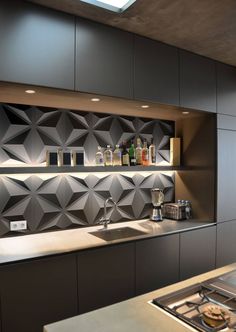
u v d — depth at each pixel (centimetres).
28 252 206
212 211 311
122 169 283
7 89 205
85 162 284
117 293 235
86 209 284
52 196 266
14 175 248
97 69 222
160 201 326
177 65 272
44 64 199
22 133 251
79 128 281
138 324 109
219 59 305
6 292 186
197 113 308
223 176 313
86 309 219
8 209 245
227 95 319
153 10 205
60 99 237
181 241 279
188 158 337
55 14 204
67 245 225
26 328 194
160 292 136
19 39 190
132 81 241
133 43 243
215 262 307
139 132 324
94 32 222
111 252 231
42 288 200
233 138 324
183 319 111
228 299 125
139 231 273
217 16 213
